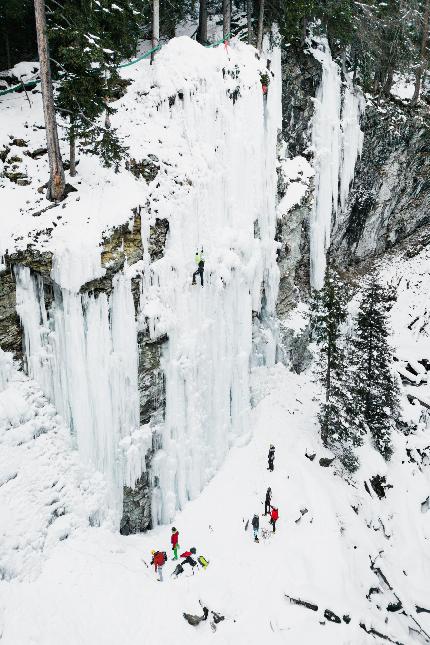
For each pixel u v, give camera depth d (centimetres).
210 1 2378
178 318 1567
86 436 1359
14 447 1240
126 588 1268
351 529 1711
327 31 2361
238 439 1889
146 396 1495
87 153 1527
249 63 1869
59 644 1105
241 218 1862
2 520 1171
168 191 1530
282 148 2230
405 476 2073
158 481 1570
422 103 2823
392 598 1603
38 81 1677
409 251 2944
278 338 2266
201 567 1402
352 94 2519
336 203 2573
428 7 2681
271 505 1617
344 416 1911
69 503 1312
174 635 1226
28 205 1314
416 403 2291
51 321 1322
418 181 2866
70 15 1314
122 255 1362
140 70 1795
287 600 1363
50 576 1203
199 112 1648
